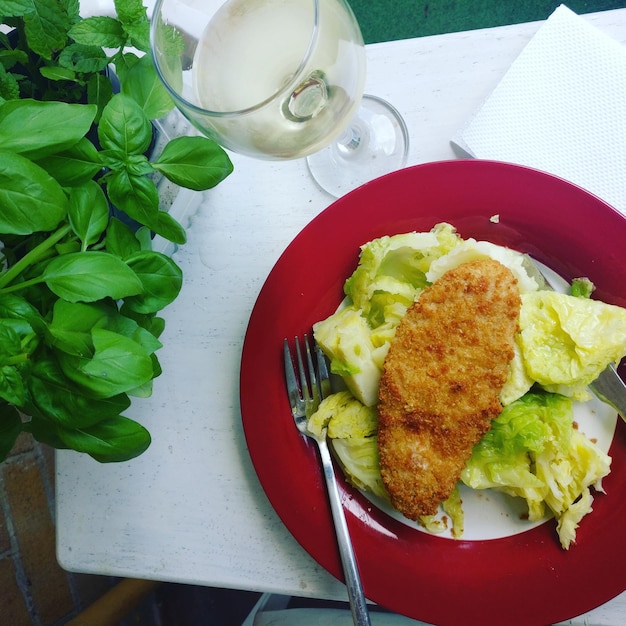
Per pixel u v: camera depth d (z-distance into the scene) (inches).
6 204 17.4
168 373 34.2
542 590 28.6
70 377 18.8
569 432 29.0
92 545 34.0
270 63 26.4
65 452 34.9
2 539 42.4
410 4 44.6
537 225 30.0
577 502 29.2
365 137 33.7
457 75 32.9
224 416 33.6
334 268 31.5
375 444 30.4
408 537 30.0
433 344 28.8
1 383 18.0
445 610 29.0
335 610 39.8
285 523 30.3
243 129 24.6
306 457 31.0
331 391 32.1
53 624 45.6
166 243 32.9
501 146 31.2
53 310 19.8
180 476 33.7
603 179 30.4
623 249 28.8
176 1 25.3
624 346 28.6
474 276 28.7
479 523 30.0
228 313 34.0
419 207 30.7
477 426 28.6
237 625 52.6
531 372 29.3
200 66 26.8
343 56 24.9
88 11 31.1
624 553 28.2
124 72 22.8
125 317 21.4
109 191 21.0
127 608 46.7
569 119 30.6
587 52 30.4
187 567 33.1
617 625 29.4
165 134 28.1
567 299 29.4
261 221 34.2
